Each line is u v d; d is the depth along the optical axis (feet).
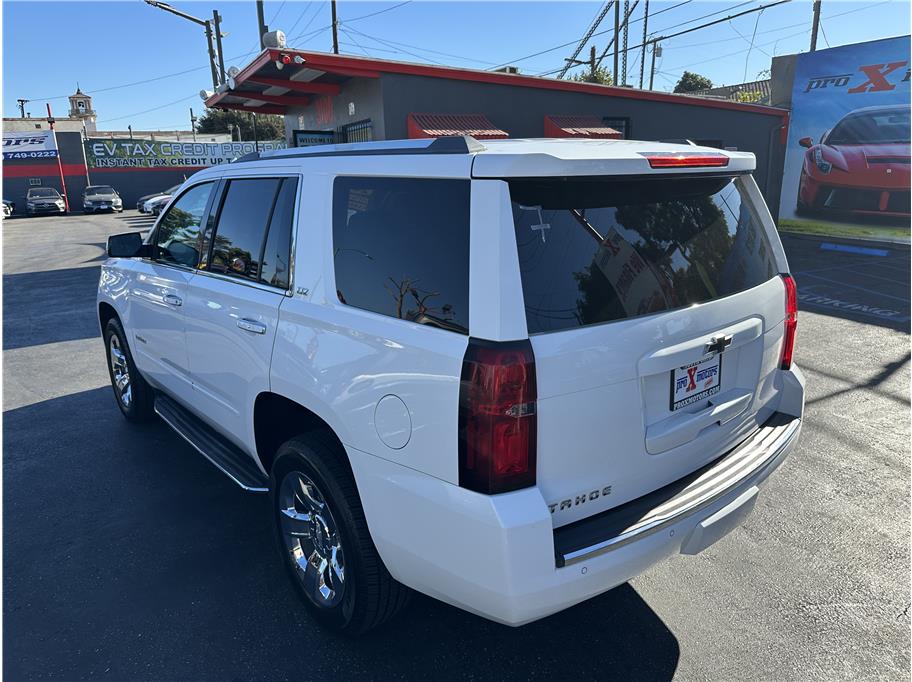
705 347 7.62
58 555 10.90
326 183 8.58
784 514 11.80
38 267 48.88
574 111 43.34
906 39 45.47
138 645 8.80
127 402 16.51
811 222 53.72
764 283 8.93
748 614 9.24
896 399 17.15
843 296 30.58
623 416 6.97
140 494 12.95
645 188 7.54
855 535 11.11
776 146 55.36
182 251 12.43
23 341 25.93
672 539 7.16
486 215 6.40
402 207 7.34
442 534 6.69
